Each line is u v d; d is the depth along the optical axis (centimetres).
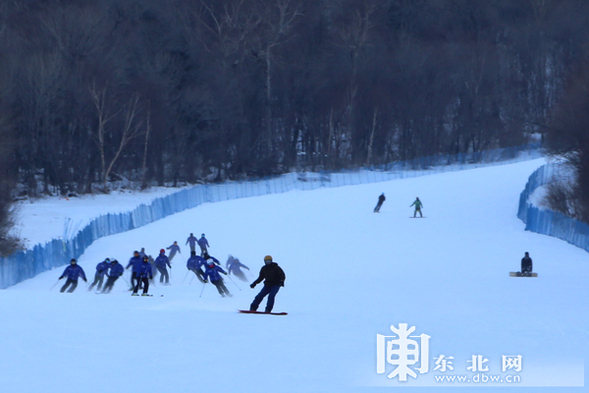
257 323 2062
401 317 2300
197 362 1505
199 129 12388
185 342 1725
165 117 11600
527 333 1970
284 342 1750
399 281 3838
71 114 10750
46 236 6125
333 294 3183
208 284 3981
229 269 4075
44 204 9069
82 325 1942
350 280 3931
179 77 12462
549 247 5672
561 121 7512
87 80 10800
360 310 2539
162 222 7706
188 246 5838
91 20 11494
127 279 4281
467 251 5481
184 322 2041
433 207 8319
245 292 3403
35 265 4428
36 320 2014
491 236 6347
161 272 3988
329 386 1317
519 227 6888
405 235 6462
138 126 10744
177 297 3098
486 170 11306
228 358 1548
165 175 12106
